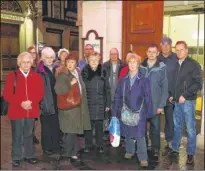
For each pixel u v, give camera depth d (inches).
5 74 478.9
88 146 193.5
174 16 257.8
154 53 176.2
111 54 204.4
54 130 188.1
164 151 193.2
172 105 189.0
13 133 170.6
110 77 205.8
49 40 581.9
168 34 261.1
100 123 190.7
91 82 181.8
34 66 199.3
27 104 165.0
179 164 172.7
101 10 281.4
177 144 185.6
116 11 279.7
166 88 174.7
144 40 271.9
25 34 517.0
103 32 281.7
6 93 165.5
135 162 176.6
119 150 196.4
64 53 203.5
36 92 168.4
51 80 179.9
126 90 164.6
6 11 477.7
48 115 184.7
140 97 162.2
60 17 613.0
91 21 288.4
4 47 482.0
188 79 170.6
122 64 207.9
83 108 173.3
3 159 184.1
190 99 170.1
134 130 165.5
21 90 165.3
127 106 164.1
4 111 172.1
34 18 531.5
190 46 253.0
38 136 234.2
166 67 183.6
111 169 166.6
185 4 251.1
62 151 194.2
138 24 274.2
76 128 169.8
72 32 655.8
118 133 169.9
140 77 163.2
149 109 164.4
